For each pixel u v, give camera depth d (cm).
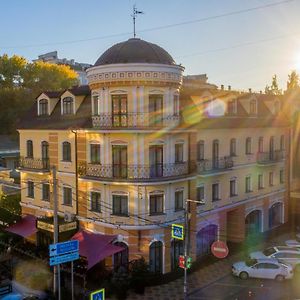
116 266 2614
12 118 5784
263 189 3650
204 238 3062
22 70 6425
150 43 2706
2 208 3475
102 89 2625
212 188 3098
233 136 3262
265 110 3753
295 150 4075
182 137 2750
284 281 2720
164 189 2664
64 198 3008
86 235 2689
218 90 3294
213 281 2695
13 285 2534
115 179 2575
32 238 3203
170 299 2416
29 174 3291
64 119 2988
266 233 3659
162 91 2588
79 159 2847
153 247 2678
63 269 2622
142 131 2516
